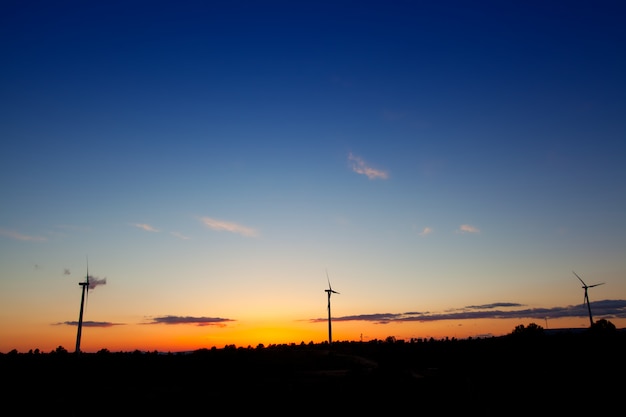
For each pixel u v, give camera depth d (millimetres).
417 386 59156
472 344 117188
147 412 51500
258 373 86125
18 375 79688
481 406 50219
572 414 47000
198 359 100875
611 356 73938
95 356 105812
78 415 50312
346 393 57531
